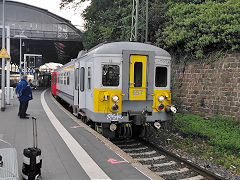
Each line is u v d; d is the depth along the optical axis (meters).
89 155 5.74
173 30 14.24
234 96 10.16
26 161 4.09
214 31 11.40
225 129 9.30
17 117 10.70
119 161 5.37
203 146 8.56
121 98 7.73
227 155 7.72
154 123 8.20
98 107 7.66
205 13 12.48
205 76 11.84
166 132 10.63
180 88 13.30
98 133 7.80
